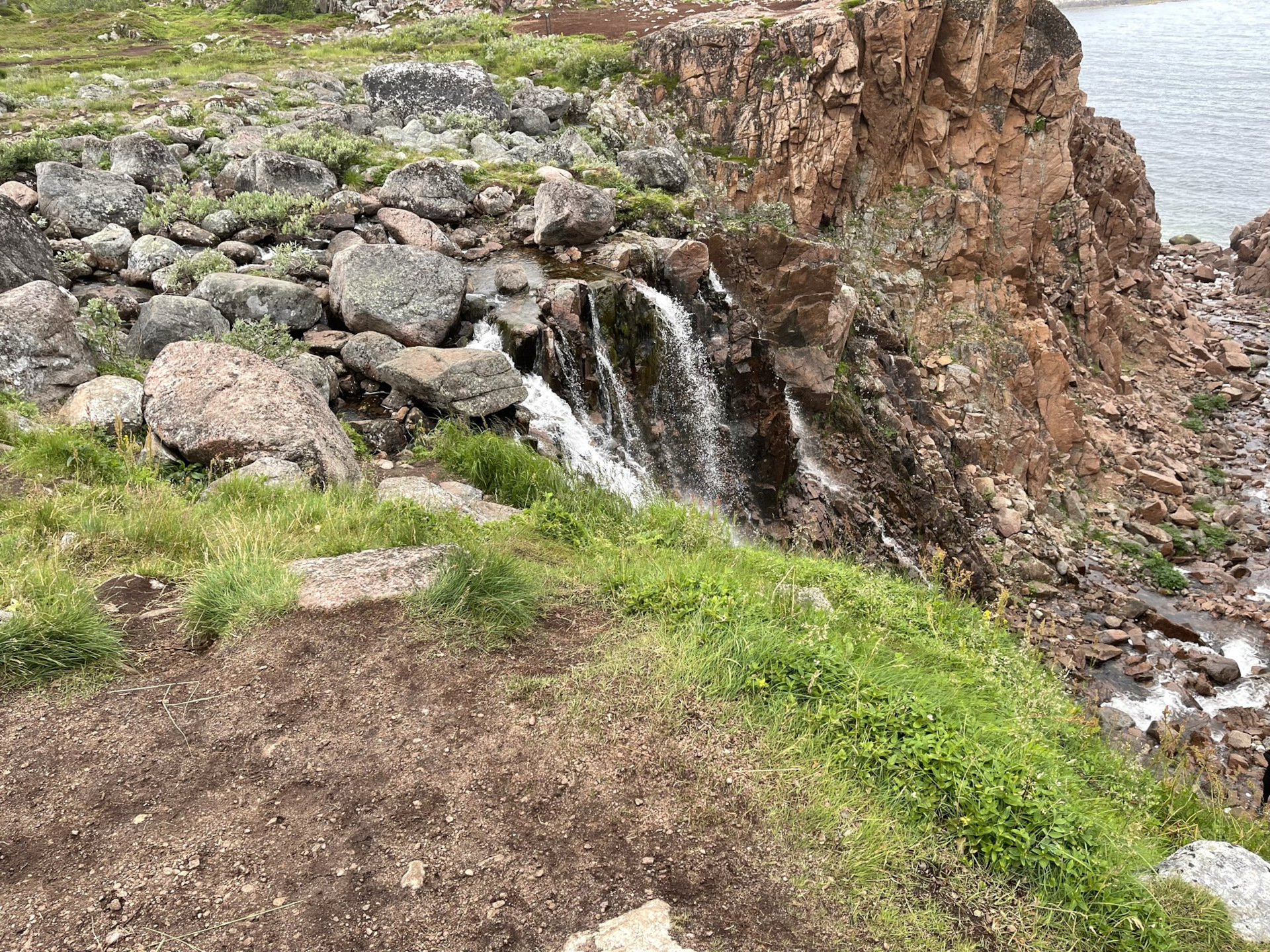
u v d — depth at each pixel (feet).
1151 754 38.19
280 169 51.13
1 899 11.30
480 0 132.26
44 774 13.57
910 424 68.59
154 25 129.70
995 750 15.80
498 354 36.78
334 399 35.73
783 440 54.75
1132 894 13.21
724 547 27.43
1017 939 12.30
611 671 17.11
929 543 61.67
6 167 49.70
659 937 11.39
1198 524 76.13
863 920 12.19
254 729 14.92
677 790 14.23
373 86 73.05
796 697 16.65
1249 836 19.39
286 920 11.35
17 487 23.30
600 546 25.09
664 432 48.49
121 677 16.08
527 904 11.87
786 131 74.18
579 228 49.65
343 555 20.39
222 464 26.05
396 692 16.07
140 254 41.24
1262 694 55.06
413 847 12.70
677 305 50.11
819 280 57.98
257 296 37.68
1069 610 61.87
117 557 20.49
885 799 14.43
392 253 39.17
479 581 18.90
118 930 11.00
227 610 17.94
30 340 29.60
